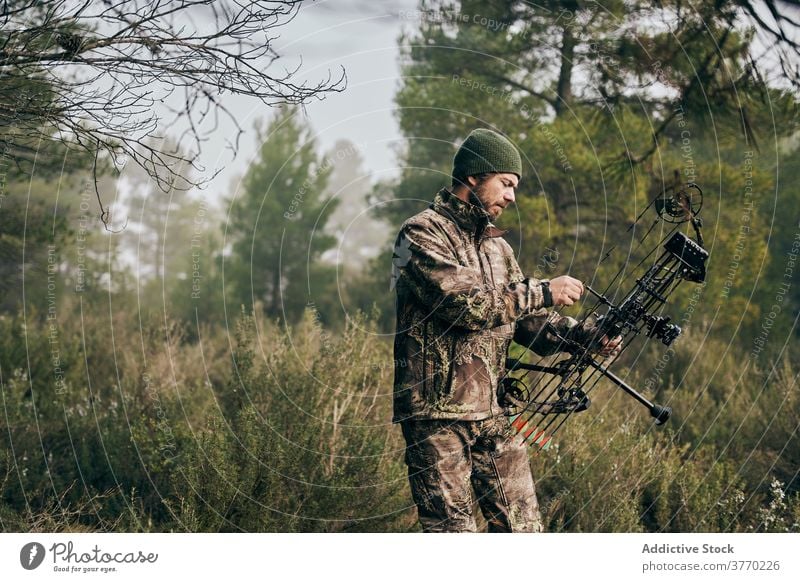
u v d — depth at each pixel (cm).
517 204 867
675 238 319
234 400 459
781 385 562
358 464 402
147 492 425
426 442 311
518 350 522
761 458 493
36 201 880
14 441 453
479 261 325
